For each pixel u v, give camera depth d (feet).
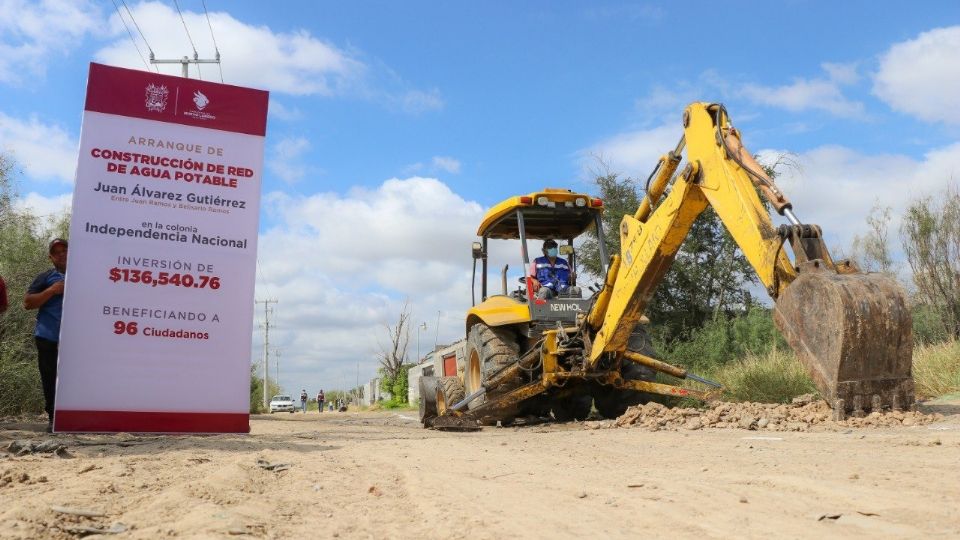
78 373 22.99
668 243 27.78
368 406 175.73
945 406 26.27
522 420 38.29
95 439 21.90
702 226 59.21
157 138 24.25
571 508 10.99
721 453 17.33
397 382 139.03
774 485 11.94
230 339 24.66
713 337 50.29
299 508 11.53
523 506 11.28
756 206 23.29
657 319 58.75
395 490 13.23
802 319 21.74
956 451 15.15
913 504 9.82
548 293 36.17
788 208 22.30
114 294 23.50
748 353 43.65
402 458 18.42
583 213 38.14
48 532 9.48
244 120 25.29
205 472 15.11
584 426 31.19
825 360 21.12
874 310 20.70
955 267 44.14
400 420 55.26
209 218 24.64
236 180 25.03
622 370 35.35
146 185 24.03
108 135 23.76
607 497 11.74
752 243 23.16
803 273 21.76
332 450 20.71
